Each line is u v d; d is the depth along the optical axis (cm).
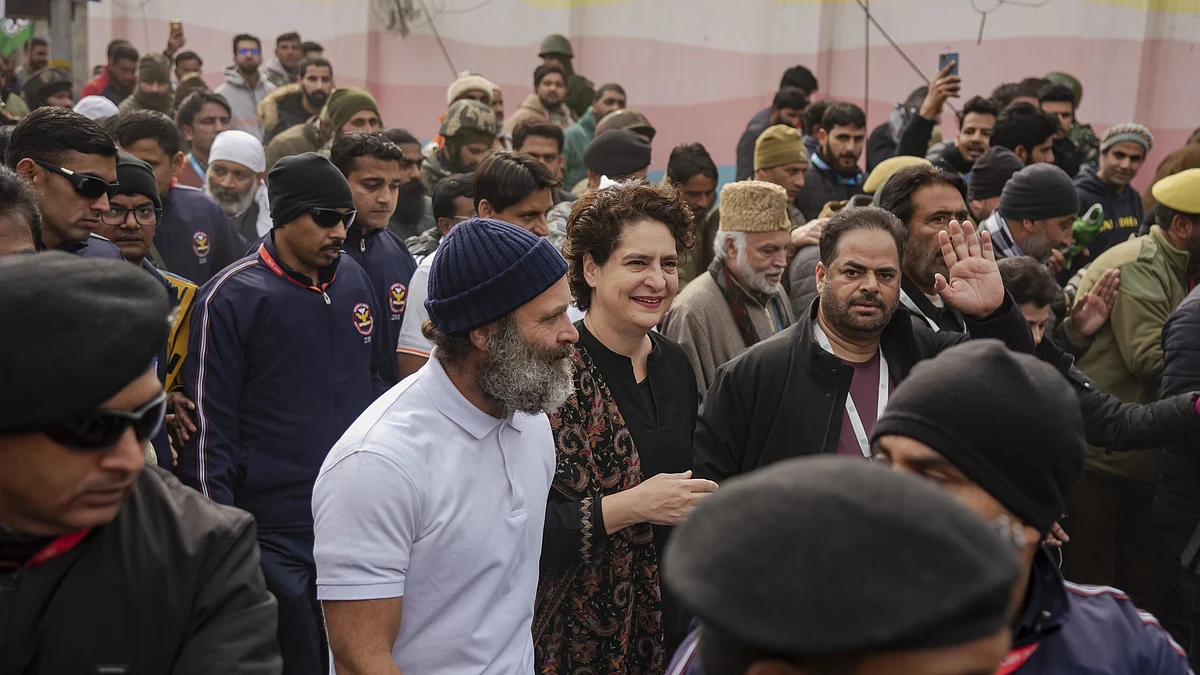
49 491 138
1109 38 874
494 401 231
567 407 289
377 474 214
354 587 211
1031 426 143
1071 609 163
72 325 134
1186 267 445
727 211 400
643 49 966
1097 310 444
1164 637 163
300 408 372
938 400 145
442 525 221
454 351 229
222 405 361
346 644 213
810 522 86
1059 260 504
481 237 227
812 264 461
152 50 1030
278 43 999
